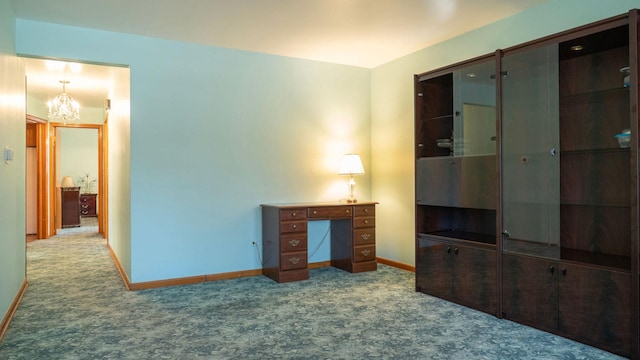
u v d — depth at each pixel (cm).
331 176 529
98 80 561
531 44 308
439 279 380
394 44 452
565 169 324
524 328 304
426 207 406
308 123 514
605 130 301
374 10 358
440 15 371
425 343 278
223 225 462
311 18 375
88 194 1135
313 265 518
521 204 313
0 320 296
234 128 469
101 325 315
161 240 430
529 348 269
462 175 361
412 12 364
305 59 511
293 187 504
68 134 1127
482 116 345
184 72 442
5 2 319
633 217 249
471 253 350
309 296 389
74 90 623
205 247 452
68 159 1129
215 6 346
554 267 290
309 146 515
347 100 539
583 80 313
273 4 343
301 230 451
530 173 307
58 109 625
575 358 254
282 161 497
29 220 823
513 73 320
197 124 448
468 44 415
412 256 488
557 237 291
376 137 546
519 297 313
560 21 338
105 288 422
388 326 310
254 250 480
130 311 348
